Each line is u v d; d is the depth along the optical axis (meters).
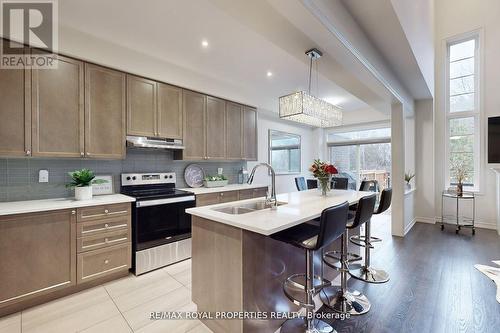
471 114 4.68
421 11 3.18
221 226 1.71
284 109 2.70
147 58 3.03
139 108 2.98
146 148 3.17
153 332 1.77
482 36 4.51
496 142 4.33
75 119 2.48
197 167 4.03
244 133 4.41
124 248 2.60
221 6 1.59
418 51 3.07
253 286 1.64
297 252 2.11
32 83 2.24
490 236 4.02
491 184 4.47
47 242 2.12
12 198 2.40
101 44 2.64
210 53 3.05
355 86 3.02
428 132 4.91
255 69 3.56
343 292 2.15
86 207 2.34
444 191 4.82
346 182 4.03
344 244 2.18
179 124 3.39
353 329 1.80
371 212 2.21
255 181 5.25
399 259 3.10
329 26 1.80
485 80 4.49
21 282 2.00
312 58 2.29
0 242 1.90
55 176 2.64
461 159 4.83
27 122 2.21
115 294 2.28
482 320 1.88
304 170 6.72
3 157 2.19
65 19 2.32
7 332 1.77
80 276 2.30
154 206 2.83
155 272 2.76
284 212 1.86
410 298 2.20
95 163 2.94
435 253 3.29
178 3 2.12
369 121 6.04
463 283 2.46
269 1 1.51
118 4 2.12
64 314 1.98
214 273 1.77
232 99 4.12
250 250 1.61
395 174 4.11
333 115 3.00
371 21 2.17
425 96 4.66
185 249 3.11
